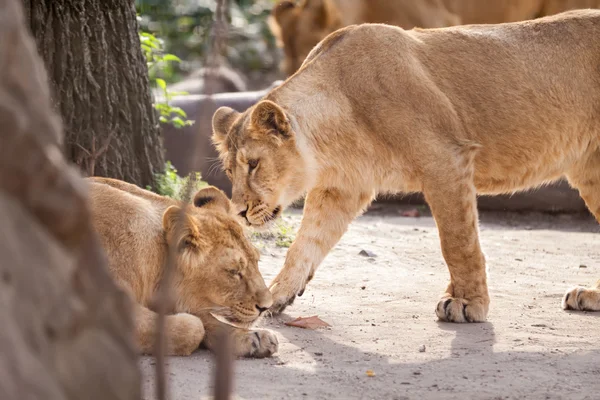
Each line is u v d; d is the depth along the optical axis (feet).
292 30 70.44
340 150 33.86
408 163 32.99
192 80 84.48
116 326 11.95
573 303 34.12
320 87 33.96
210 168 52.80
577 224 57.21
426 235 51.13
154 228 27.09
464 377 24.64
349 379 24.31
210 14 103.71
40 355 10.18
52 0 40.68
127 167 43.14
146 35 54.70
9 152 10.44
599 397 22.68
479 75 34.78
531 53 35.47
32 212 10.71
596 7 71.61
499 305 34.88
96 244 11.89
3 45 10.87
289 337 29.68
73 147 41.34
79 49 41.32
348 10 68.49
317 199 35.22
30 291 10.29
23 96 11.09
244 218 33.17
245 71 105.91
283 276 34.06
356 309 33.99
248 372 24.85
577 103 35.63
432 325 31.50
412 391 23.15
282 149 33.12
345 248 45.62
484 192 36.29
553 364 26.17
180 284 26.91
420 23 67.31
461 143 33.12
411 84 33.24
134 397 11.96
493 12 69.72
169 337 26.02
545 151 35.65
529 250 47.78
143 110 43.91
